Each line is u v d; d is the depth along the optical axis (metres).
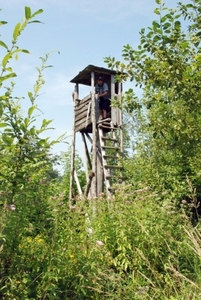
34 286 3.38
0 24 2.71
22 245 3.46
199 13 5.07
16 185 3.16
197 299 3.42
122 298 3.81
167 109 5.32
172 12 4.93
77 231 4.51
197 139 5.43
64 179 14.52
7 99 2.99
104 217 4.95
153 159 8.86
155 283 4.21
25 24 2.72
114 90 10.19
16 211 3.31
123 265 4.54
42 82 3.15
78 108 10.98
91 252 4.00
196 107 5.05
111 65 5.75
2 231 3.10
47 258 3.53
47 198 4.11
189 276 4.30
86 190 9.34
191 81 4.84
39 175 3.58
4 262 3.24
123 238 4.50
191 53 5.40
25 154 3.11
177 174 8.70
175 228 5.12
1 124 2.90
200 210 8.02
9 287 3.12
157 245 4.61
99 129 9.85
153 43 5.11
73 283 3.54
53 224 4.08
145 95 5.96
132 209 4.98
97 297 3.70
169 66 4.94
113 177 9.25
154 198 6.04
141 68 5.41
